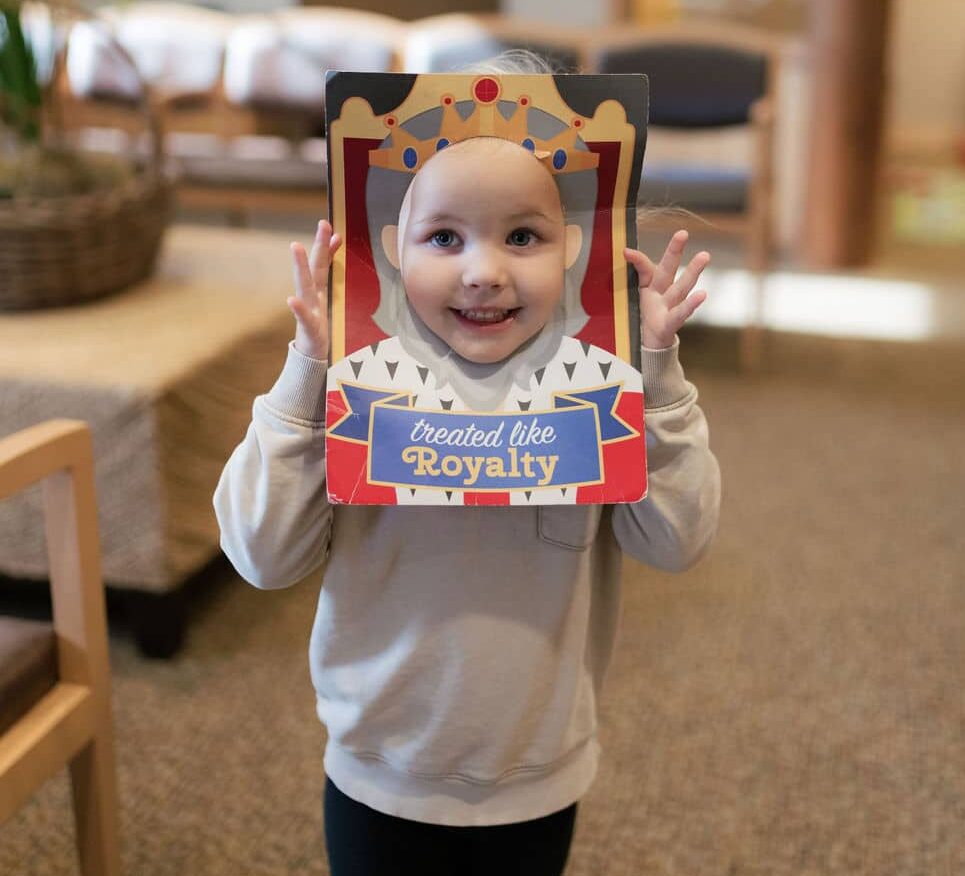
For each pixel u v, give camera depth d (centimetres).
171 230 232
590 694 91
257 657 169
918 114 614
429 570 83
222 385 169
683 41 311
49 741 101
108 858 113
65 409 154
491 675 84
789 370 306
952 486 235
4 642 103
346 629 86
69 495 103
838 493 231
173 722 154
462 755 86
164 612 165
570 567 84
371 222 77
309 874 128
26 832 132
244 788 141
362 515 85
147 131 193
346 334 78
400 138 75
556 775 90
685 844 133
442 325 77
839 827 136
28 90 181
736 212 291
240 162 309
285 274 205
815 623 182
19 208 169
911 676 168
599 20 415
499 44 322
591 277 79
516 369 78
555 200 77
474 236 75
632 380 78
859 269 409
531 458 77
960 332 341
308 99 353
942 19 595
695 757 149
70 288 178
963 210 505
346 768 91
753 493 230
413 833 92
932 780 145
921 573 199
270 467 79
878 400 285
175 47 358
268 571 83
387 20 360
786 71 392
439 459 77
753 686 165
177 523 160
